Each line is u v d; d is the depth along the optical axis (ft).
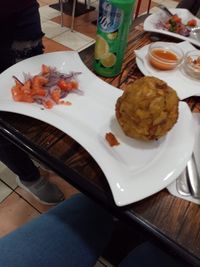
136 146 1.58
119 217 1.33
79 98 1.82
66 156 1.52
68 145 1.57
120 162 1.47
